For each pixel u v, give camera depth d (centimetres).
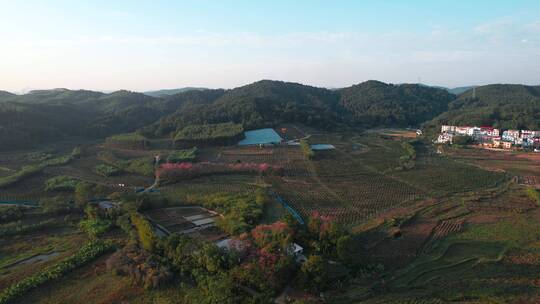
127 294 5459
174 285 5638
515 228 8006
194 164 13012
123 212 8406
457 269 6244
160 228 7888
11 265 6425
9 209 8588
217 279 5416
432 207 9500
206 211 9038
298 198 10250
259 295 4988
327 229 6594
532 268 6200
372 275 6009
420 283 5784
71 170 13338
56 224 8175
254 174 12725
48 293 5544
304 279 5412
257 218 8125
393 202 9925
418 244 7219
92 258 6538
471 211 9194
